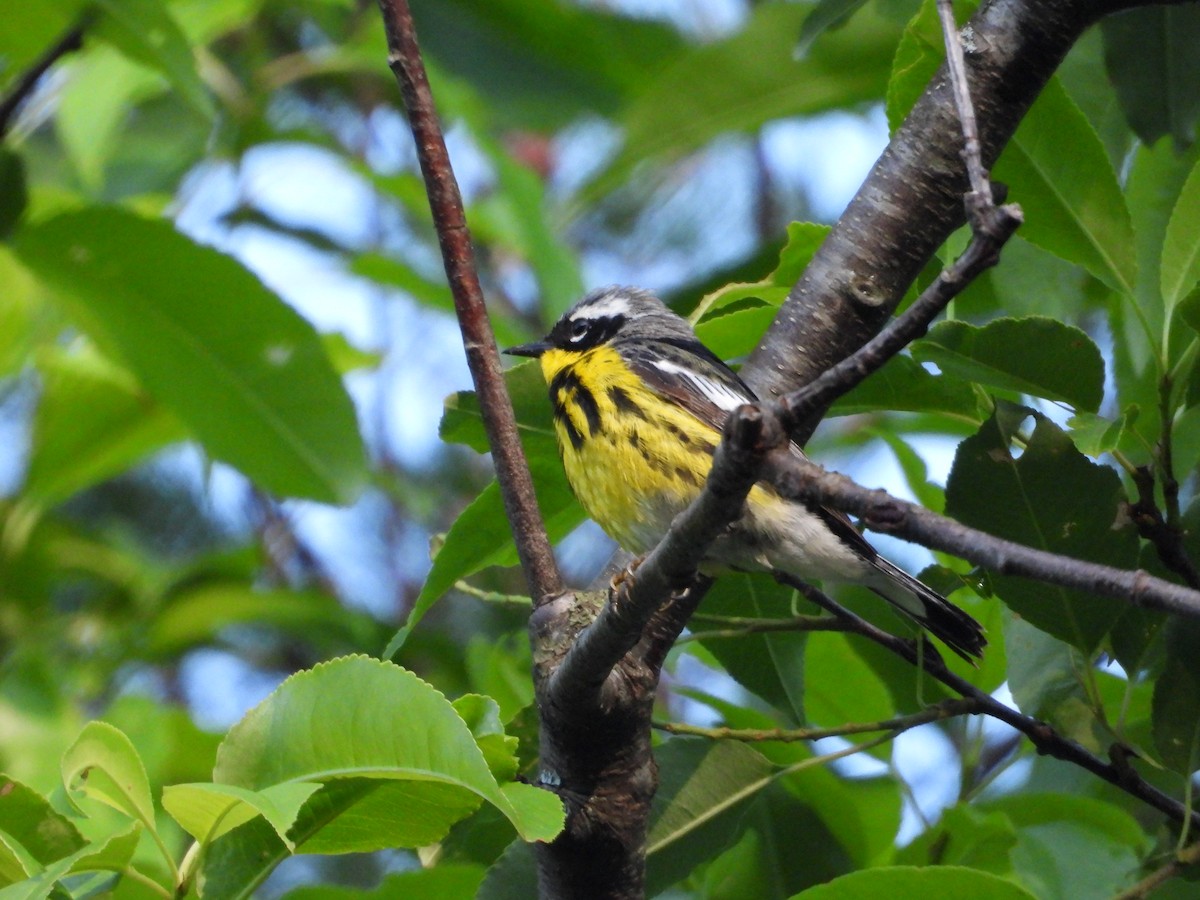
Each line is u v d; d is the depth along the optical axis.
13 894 6.11
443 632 16.91
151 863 9.30
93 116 14.80
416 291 16.39
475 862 9.12
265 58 19.02
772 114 12.95
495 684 10.97
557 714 7.45
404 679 6.78
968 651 8.82
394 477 17.00
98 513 18.88
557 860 7.63
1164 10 9.58
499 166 15.02
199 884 6.98
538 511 8.06
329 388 12.56
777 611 9.72
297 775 6.79
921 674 8.35
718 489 6.11
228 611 15.09
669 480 10.45
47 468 14.90
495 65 17.27
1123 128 10.95
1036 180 8.21
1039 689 8.49
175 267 11.79
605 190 14.00
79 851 6.44
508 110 17.30
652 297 12.57
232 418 12.68
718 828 8.65
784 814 9.77
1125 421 7.50
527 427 9.62
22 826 6.86
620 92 17.33
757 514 9.05
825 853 9.70
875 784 10.23
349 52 16.61
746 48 12.66
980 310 10.90
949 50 5.99
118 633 14.98
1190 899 8.30
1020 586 8.07
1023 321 7.77
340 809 7.21
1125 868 9.10
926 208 8.21
